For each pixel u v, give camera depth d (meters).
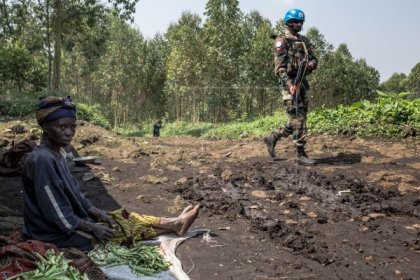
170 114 50.53
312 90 56.31
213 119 40.28
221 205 5.52
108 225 4.02
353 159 8.06
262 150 8.80
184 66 41.03
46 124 3.62
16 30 28.05
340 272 3.91
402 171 7.31
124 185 6.41
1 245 3.49
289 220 5.17
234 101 41.19
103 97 56.88
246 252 4.27
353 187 6.41
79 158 7.54
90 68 42.34
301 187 6.39
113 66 46.94
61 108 3.62
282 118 16.89
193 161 7.91
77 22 28.03
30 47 28.20
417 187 6.42
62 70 48.22
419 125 10.25
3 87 20.72
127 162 7.81
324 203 5.80
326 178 6.83
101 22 29.25
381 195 6.12
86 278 3.05
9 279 2.92
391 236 4.78
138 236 4.17
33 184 3.58
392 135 10.00
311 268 3.97
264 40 38.81
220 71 38.66
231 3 36.09
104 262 3.65
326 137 10.27
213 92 39.50
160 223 4.31
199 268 3.89
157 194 6.05
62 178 3.66
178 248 4.25
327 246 4.46
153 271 3.60
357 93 62.06
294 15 7.39
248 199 5.88
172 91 45.59
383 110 10.92
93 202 5.66
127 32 46.91
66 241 3.67
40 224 3.62
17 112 14.06
